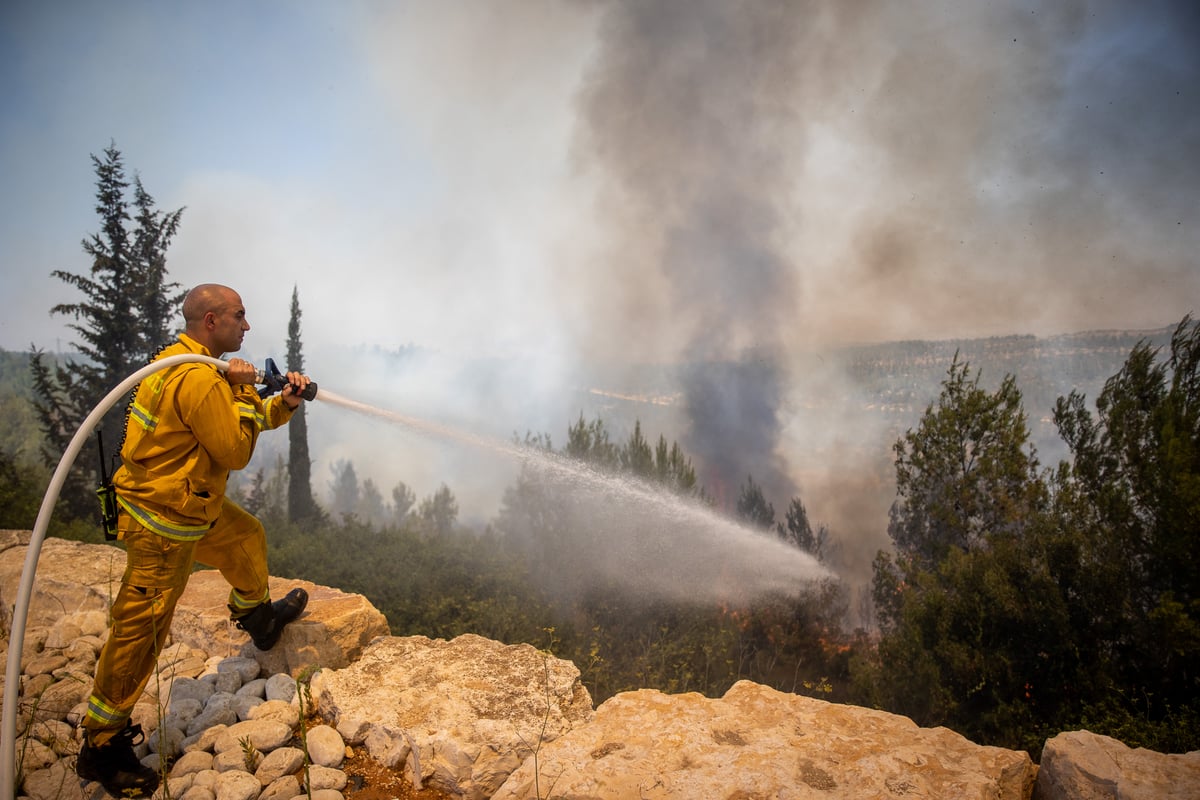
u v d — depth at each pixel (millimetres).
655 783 2588
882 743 2807
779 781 2566
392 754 3094
